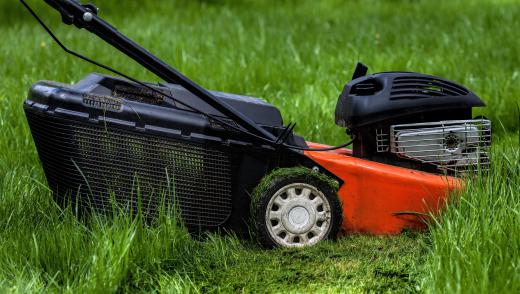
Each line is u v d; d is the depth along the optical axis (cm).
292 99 804
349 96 504
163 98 476
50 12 1433
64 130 457
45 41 1055
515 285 387
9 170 563
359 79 511
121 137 462
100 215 450
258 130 478
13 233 456
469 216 466
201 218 483
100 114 459
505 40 1045
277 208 476
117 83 471
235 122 479
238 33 1141
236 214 489
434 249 443
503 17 1262
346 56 973
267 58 963
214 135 473
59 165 466
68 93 457
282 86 866
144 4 1562
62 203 479
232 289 428
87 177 463
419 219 498
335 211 482
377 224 498
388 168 498
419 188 494
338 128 718
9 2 1423
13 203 496
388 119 501
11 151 612
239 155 482
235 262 461
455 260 403
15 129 657
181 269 448
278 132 493
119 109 461
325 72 909
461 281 391
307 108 766
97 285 397
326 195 479
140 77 880
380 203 496
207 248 470
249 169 486
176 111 470
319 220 482
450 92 505
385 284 428
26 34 1177
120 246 423
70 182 465
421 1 1753
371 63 940
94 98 458
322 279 437
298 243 479
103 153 462
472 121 506
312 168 495
